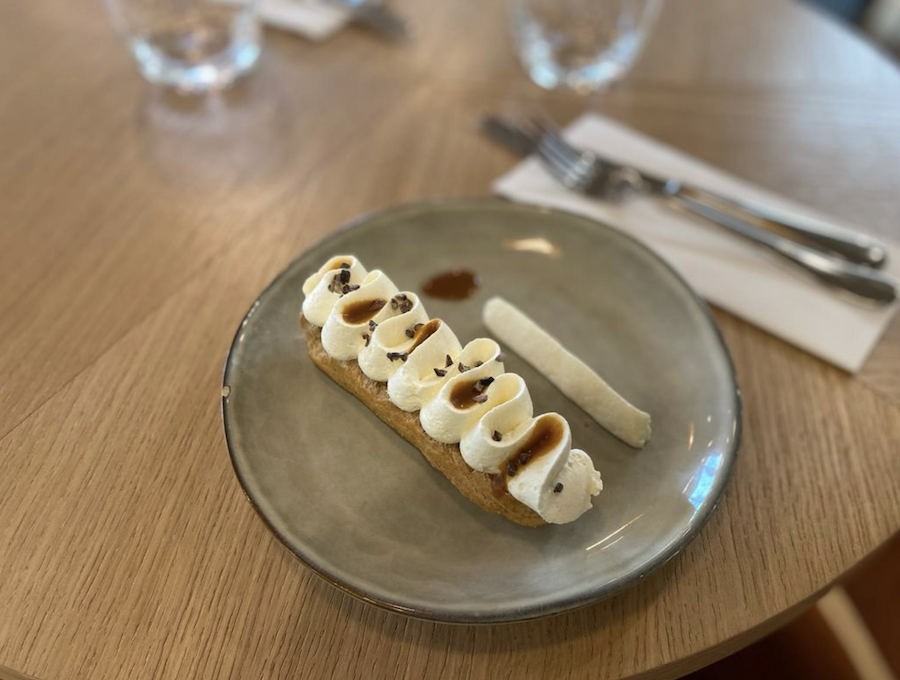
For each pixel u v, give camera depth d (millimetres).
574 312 307
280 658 219
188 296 319
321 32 468
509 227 328
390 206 367
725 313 324
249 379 263
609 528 238
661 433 266
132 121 408
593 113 429
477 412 239
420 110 425
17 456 261
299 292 291
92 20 480
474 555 230
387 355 253
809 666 335
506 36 485
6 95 419
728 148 409
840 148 410
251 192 370
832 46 479
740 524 252
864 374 302
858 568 248
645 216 365
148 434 270
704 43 482
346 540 229
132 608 226
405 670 219
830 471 268
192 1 454
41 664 214
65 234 343
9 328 303
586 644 224
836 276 328
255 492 228
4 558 235
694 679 331
